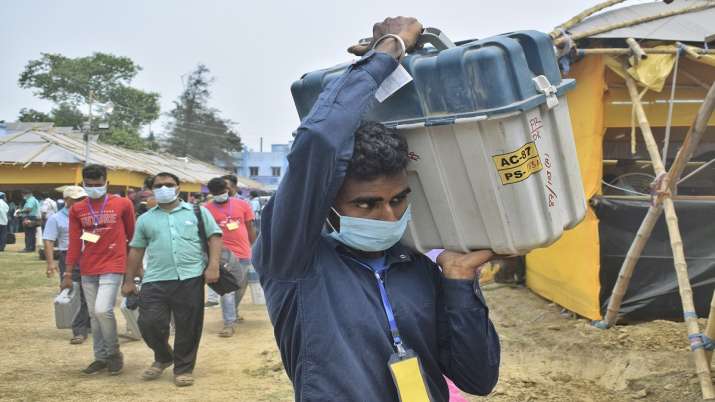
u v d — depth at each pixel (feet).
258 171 241.96
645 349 20.40
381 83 6.31
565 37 17.33
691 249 23.82
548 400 17.24
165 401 18.66
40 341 27.07
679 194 29.89
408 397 6.03
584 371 19.90
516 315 27.04
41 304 36.40
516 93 6.17
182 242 20.30
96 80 231.30
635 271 24.23
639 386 17.88
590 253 24.35
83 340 26.84
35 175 89.30
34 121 228.63
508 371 19.84
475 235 6.70
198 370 22.22
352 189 6.22
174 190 20.44
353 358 6.06
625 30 24.57
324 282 6.30
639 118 22.81
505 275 33.30
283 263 6.20
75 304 26.71
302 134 5.79
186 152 220.84
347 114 5.87
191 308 20.33
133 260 20.89
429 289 6.74
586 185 24.76
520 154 6.25
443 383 6.75
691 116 26.35
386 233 6.30
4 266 54.08
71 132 131.95
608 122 26.84
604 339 21.53
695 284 23.68
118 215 21.93
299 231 5.97
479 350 6.59
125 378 21.38
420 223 6.96
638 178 27.78
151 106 234.79
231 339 27.17
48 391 19.80
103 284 21.65
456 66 6.23
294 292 6.35
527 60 6.53
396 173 6.24
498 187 6.38
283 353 6.64
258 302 34.27
